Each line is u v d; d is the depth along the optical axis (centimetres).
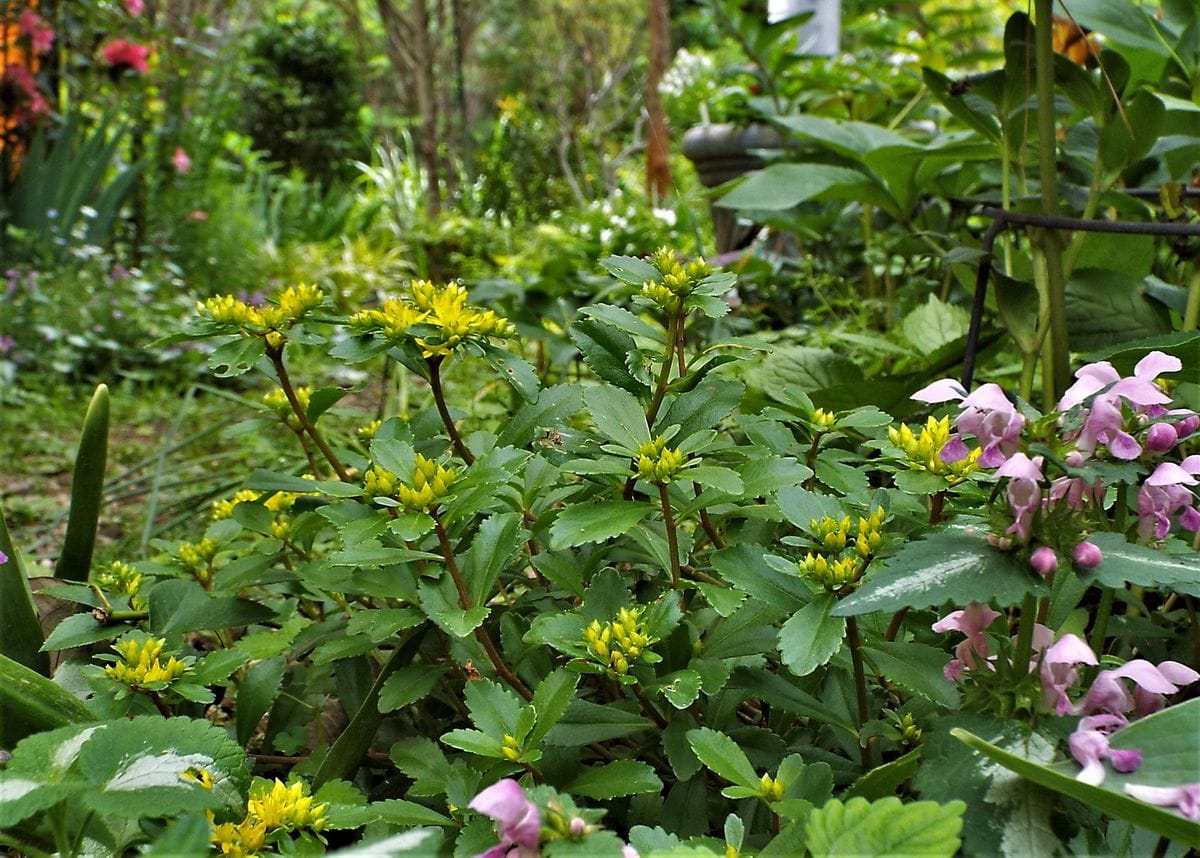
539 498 150
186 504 297
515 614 140
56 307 645
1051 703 97
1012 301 189
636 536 132
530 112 1334
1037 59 183
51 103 787
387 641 156
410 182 1176
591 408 125
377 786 146
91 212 762
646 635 110
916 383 212
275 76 1672
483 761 110
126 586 153
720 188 354
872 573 103
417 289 145
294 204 1149
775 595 112
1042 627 105
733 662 125
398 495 119
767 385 224
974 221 363
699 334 308
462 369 404
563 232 660
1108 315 199
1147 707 105
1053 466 98
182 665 127
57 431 532
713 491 123
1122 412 107
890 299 331
